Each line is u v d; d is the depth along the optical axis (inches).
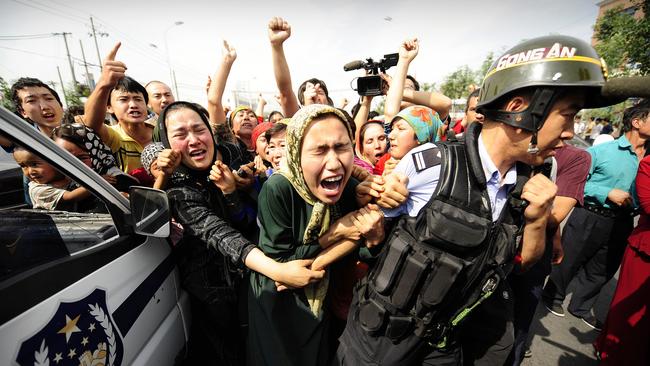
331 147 38.5
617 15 384.8
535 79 32.8
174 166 53.0
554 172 58.3
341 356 52.1
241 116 128.1
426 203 42.2
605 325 72.6
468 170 40.1
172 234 59.7
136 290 44.4
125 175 70.9
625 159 85.0
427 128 71.8
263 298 49.7
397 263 42.2
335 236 45.3
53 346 31.0
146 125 100.9
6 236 34.6
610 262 90.5
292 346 51.0
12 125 31.8
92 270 37.7
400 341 45.6
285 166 46.4
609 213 88.0
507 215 43.3
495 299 53.5
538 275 68.3
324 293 51.3
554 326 97.2
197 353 63.9
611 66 402.3
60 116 107.0
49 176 53.2
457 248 38.9
